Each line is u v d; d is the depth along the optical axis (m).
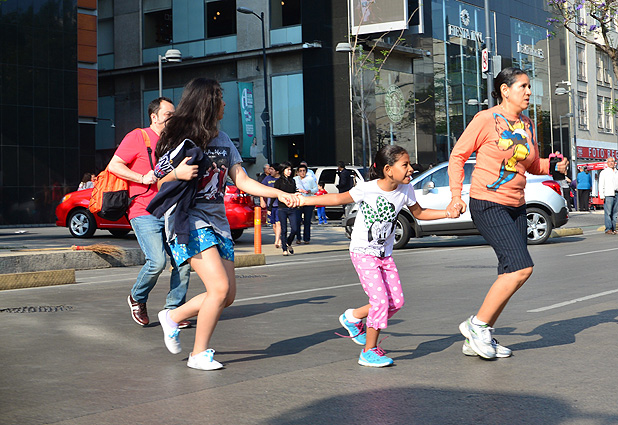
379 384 4.83
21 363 5.55
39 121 30.48
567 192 40.25
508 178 5.49
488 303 5.47
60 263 12.26
